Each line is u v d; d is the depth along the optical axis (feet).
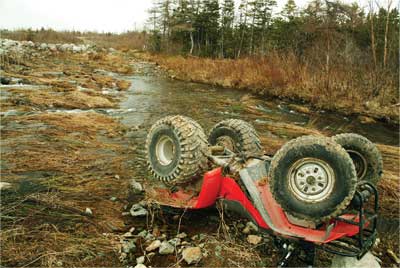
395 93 43.91
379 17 60.23
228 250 11.69
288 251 10.84
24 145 21.53
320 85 47.24
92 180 16.94
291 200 10.11
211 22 123.44
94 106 35.42
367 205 15.84
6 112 29.43
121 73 72.13
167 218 13.70
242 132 15.03
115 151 21.61
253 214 11.14
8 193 15.11
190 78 67.72
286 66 56.29
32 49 86.53
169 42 129.70
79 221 13.05
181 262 11.00
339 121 38.37
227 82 60.13
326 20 65.67
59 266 10.45
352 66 50.70
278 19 98.12
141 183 16.76
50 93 38.65
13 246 11.19
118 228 12.82
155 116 32.99
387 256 12.31
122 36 174.81
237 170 12.08
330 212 9.59
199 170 12.85
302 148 9.93
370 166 12.71
